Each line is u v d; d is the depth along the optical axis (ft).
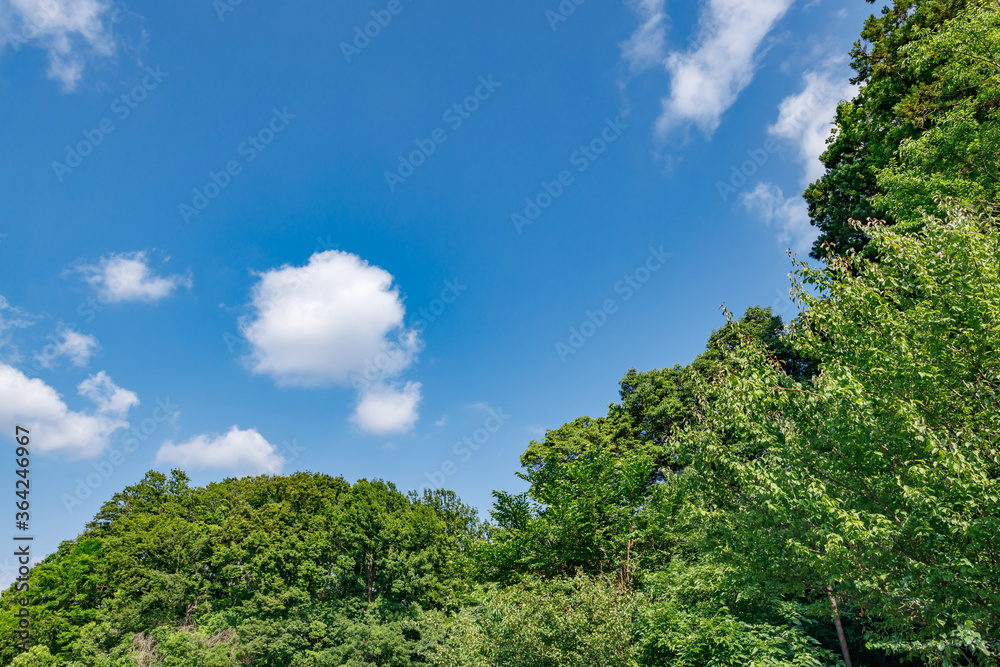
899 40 63.00
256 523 152.76
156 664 118.01
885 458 24.84
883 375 24.86
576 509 62.08
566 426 115.34
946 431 22.40
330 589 142.10
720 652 36.68
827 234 71.77
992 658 22.08
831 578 24.59
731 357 32.83
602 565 58.65
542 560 63.57
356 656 122.83
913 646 25.49
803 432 28.09
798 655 34.73
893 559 23.90
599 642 42.37
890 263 28.99
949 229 25.61
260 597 131.95
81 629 127.85
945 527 22.61
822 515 25.59
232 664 120.98
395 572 138.51
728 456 30.68
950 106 50.19
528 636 44.65
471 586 75.77
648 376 105.09
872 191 65.51
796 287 30.25
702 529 33.76
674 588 44.52
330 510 157.07
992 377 23.07
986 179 43.09
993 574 21.57
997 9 43.06
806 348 30.99
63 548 163.02
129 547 144.05
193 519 173.78
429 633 125.29
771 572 29.50
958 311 23.99
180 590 136.26
